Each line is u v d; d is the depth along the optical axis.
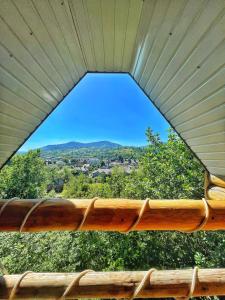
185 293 0.92
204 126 2.22
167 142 9.59
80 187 16.52
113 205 1.14
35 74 2.07
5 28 1.33
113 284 0.90
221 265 7.46
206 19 1.18
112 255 9.12
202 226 1.21
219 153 2.38
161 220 1.18
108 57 2.67
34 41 1.63
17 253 9.00
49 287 0.88
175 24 1.40
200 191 8.62
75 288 0.89
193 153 3.07
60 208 1.10
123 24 1.76
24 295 0.87
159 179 9.35
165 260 8.96
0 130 2.27
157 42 1.75
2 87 1.76
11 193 16.52
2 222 1.04
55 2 1.35
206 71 1.55
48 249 9.35
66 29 1.75
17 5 1.23
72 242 9.38
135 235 9.10
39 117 3.04
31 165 17.48
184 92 2.06
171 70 1.95
